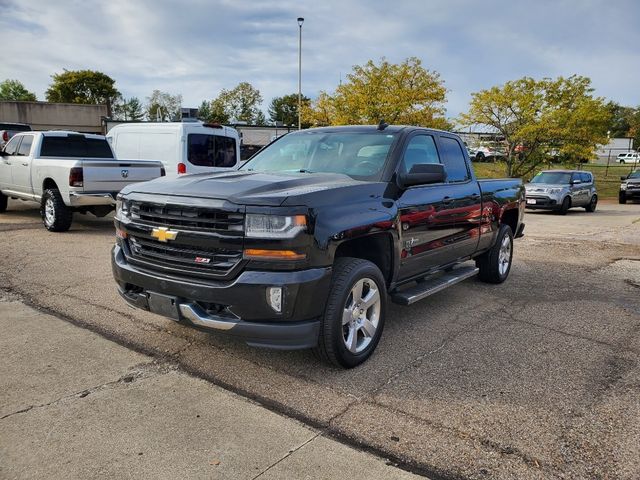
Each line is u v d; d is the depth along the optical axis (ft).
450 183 17.28
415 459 8.85
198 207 11.21
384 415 10.29
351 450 9.05
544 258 28.73
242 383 11.54
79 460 8.52
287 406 10.55
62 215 30.09
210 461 8.60
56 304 16.70
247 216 10.77
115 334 14.24
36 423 9.59
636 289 21.54
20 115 134.10
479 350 14.01
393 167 14.32
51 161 30.45
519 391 11.53
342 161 15.06
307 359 12.96
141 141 40.32
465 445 9.30
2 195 37.96
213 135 39.99
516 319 16.94
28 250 25.03
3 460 8.45
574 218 54.90
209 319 11.10
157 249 12.20
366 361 12.99
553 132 78.33
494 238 20.79
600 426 10.08
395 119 76.89
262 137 110.63
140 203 12.33
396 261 13.89
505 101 80.23
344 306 11.84
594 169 158.30
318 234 11.04
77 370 11.92
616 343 14.85
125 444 9.01
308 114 83.92
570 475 8.50
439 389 11.53
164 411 10.19
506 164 88.69
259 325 10.84
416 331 15.46
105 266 21.95
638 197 78.33
